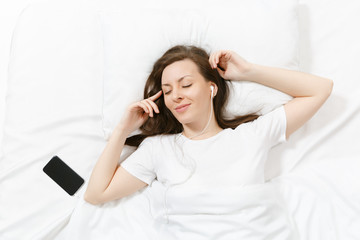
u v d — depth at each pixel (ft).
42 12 4.75
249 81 4.07
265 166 4.19
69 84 4.55
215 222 3.51
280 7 4.17
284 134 3.86
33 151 4.38
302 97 3.90
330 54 4.40
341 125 4.21
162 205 3.82
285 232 3.56
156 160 3.92
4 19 5.16
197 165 3.75
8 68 4.66
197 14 4.35
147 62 4.24
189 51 3.96
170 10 4.43
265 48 4.09
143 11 4.40
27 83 4.54
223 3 4.56
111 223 4.11
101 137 4.43
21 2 5.20
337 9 4.50
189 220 3.59
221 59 4.08
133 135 4.39
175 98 3.64
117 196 3.98
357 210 3.84
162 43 4.27
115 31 4.29
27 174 4.30
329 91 3.79
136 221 4.09
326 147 4.23
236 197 3.50
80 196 4.24
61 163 4.32
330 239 3.77
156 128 4.23
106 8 4.78
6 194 4.24
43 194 4.28
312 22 4.50
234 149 3.75
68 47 4.64
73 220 4.03
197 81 3.73
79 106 4.51
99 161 3.94
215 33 4.21
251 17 4.17
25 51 4.62
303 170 4.19
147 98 4.19
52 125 4.44
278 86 3.95
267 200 3.58
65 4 4.80
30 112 4.47
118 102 4.24
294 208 3.99
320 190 4.05
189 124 3.94
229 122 4.13
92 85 4.57
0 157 4.42
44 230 4.02
